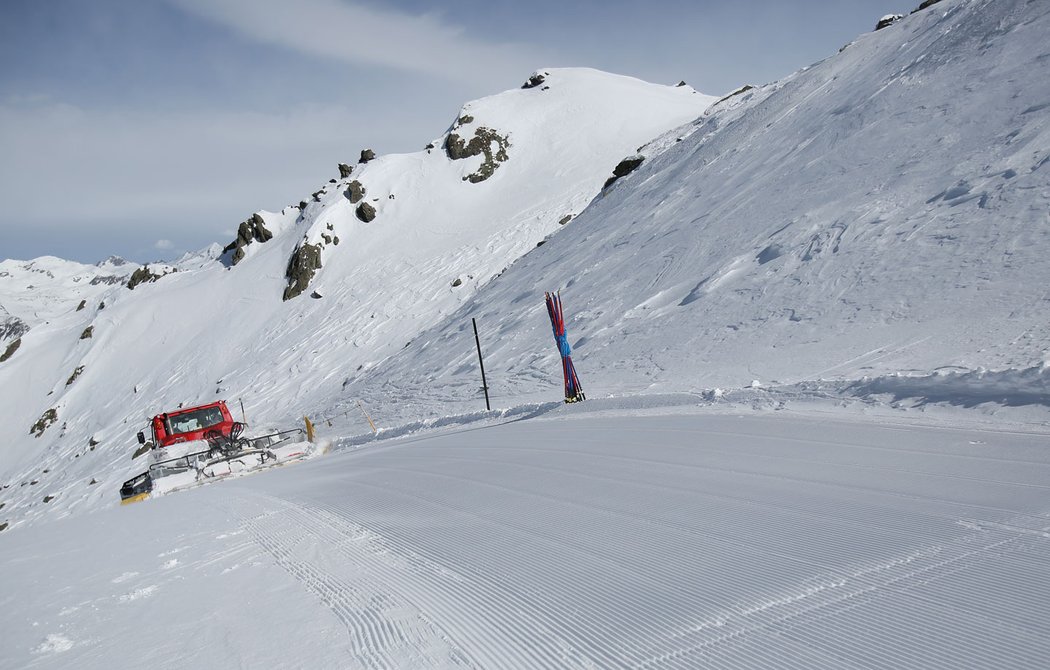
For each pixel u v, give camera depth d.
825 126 30.81
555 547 5.37
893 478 6.17
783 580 4.22
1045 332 11.20
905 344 13.56
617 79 113.12
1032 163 18.02
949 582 3.92
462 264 69.12
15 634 4.95
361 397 38.06
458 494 7.86
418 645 3.84
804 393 11.25
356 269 76.44
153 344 79.62
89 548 8.03
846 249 20.47
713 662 3.33
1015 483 5.60
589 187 79.94
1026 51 23.47
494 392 25.02
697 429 10.21
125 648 4.32
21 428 77.25
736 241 26.41
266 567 5.85
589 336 26.55
